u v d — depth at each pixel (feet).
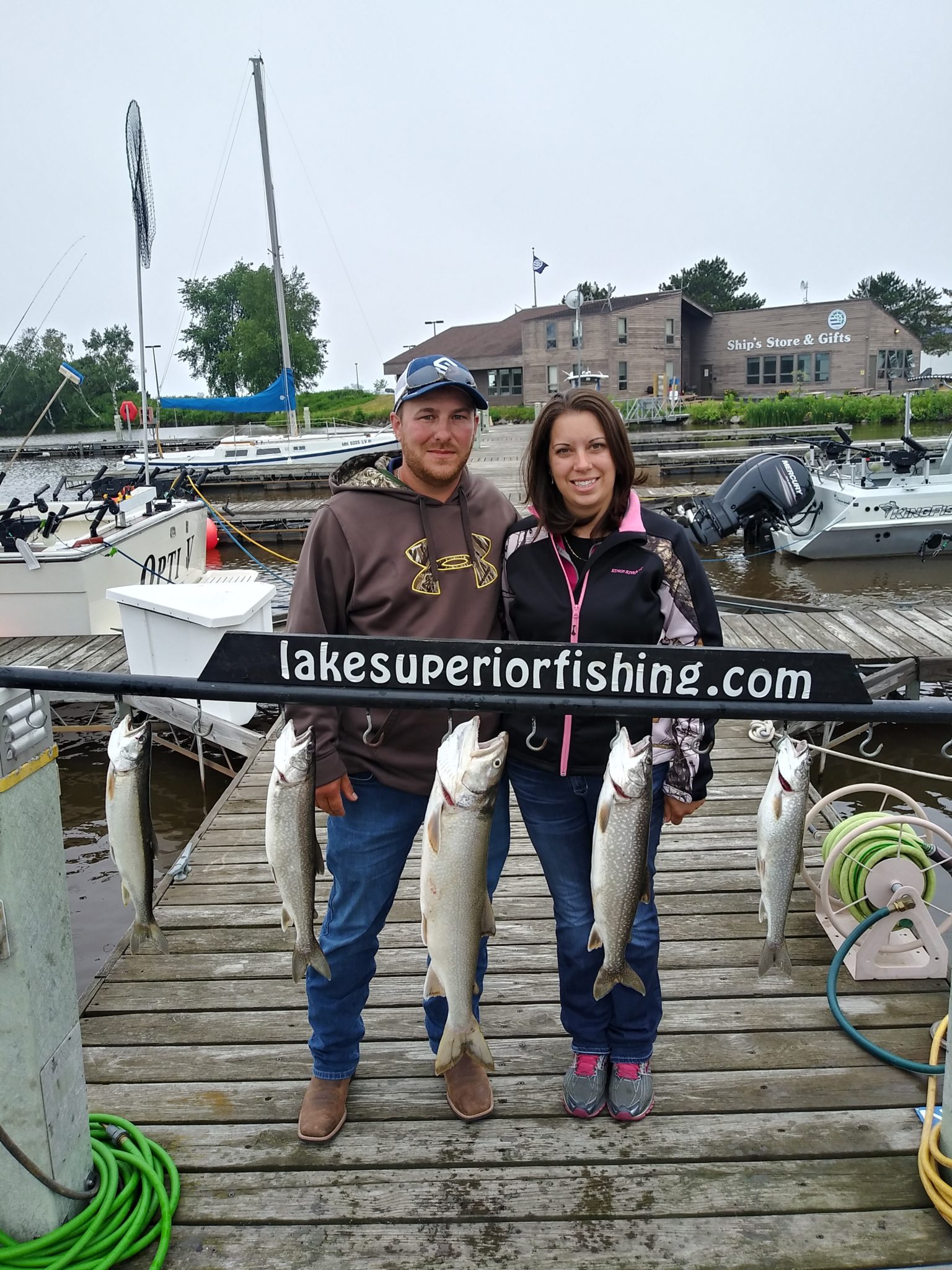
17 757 6.33
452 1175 7.89
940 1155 7.41
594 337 134.21
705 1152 8.08
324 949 8.12
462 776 6.79
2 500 64.08
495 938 11.96
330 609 7.74
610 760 7.13
